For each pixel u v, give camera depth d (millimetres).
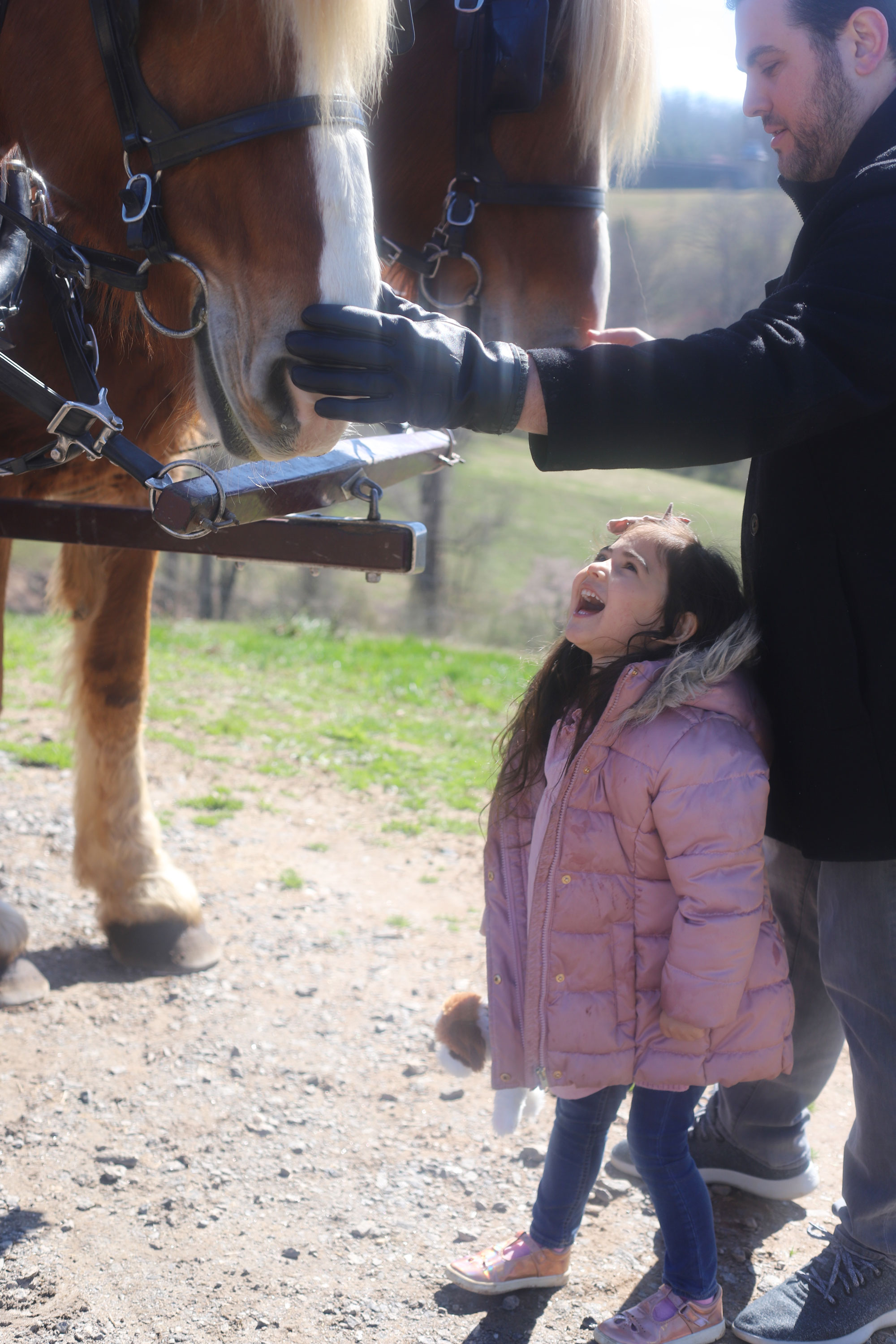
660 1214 1786
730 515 18047
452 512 24031
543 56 2311
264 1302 1898
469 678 7695
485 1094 2588
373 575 1903
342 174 1552
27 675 6043
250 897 3600
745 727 1655
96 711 3016
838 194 1460
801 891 1927
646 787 1628
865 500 1515
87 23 1705
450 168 2557
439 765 5293
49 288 1831
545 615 20672
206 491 1523
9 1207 2115
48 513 2006
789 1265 2008
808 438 1537
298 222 1550
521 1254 1911
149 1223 2100
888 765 1549
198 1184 2223
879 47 1475
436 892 3775
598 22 2322
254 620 13109
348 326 1256
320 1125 2441
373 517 1920
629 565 1695
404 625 20531
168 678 6605
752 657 1710
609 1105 1820
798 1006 1989
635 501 24859
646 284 14773
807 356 1331
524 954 1804
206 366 1794
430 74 2516
